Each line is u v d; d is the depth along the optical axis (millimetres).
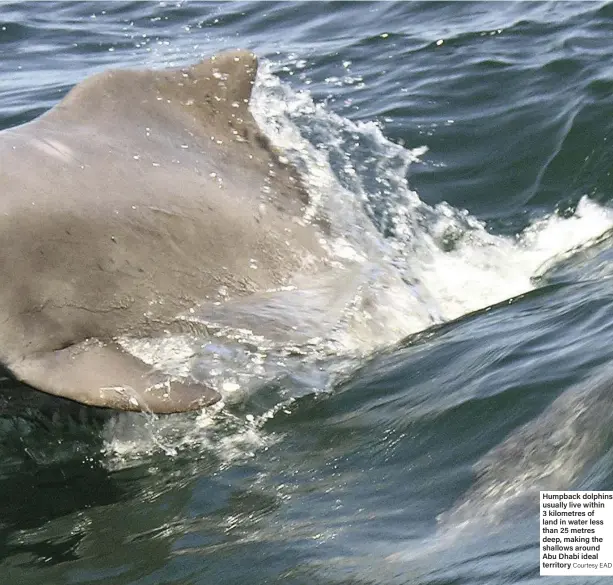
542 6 11836
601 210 8492
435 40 11156
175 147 6832
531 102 9734
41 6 13375
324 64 10953
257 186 7047
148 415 6059
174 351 6117
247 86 7312
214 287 6441
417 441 5520
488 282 7527
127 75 7031
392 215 8094
